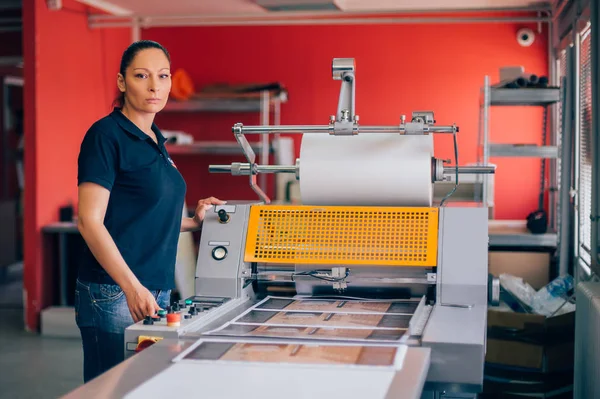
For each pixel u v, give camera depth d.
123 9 6.56
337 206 2.37
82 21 6.30
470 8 6.20
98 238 2.18
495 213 6.41
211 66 6.95
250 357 1.63
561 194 4.60
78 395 1.39
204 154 7.12
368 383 1.45
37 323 5.87
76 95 6.25
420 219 2.29
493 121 6.41
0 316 6.49
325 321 1.99
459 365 1.71
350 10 6.34
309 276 2.33
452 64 6.51
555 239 4.81
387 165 2.34
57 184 6.03
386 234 2.29
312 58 6.78
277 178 6.32
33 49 5.70
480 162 5.43
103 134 2.26
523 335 3.51
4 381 4.56
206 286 2.32
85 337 2.37
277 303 2.26
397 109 6.62
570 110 4.57
